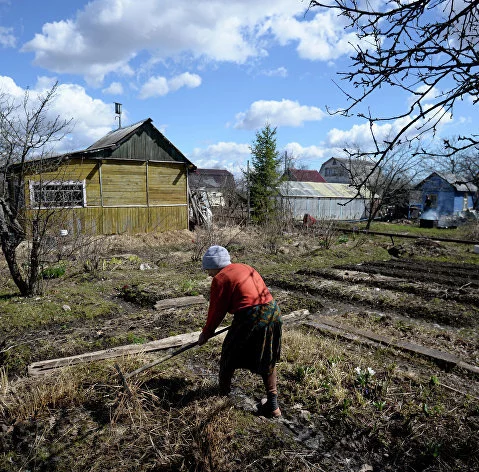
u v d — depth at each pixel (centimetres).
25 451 290
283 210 1945
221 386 340
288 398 365
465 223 2566
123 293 753
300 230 1630
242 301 315
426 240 1540
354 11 212
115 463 279
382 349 481
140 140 1552
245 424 322
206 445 286
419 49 202
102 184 1468
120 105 1830
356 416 337
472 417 335
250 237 1470
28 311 608
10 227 666
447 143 210
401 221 3147
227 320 592
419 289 787
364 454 296
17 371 429
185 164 1697
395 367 427
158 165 1625
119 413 328
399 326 575
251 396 368
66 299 689
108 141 1628
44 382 376
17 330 543
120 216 1520
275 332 320
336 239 1547
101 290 782
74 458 283
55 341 498
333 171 5484
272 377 327
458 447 298
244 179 2681
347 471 277
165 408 343
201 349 473
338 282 865
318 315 642
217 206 2233
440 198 3350
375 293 761
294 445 300
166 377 393
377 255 1362
